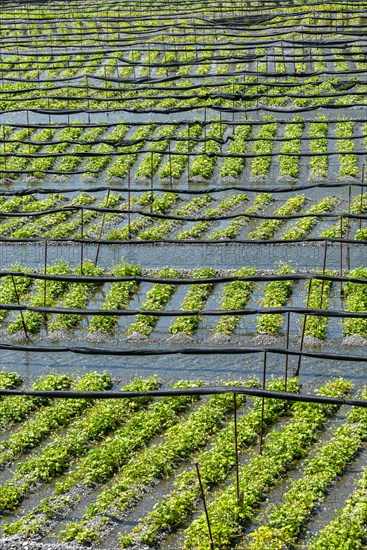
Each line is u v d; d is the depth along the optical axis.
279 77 64.81
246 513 27.56
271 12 78.31
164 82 65.00
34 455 31.28
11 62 67.75
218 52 70.06
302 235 44.47
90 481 29.67
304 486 28.62
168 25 72.75
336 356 31.41
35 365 36.78
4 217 48.91
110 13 82.12
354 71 60.69
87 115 61.72
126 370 36.16
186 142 55.75
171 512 27.83
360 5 75.38
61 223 47.94
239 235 45.75
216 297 40.62
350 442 30.53
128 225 45.56
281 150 53.56
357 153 49.94
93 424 31.98
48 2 85.75
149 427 31.78
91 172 50.44
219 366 36.12
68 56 71.75
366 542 26.64
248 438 31.00
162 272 41.97
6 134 58.97
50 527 28.11
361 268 41.12
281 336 37.59
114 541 27.41
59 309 35.91
